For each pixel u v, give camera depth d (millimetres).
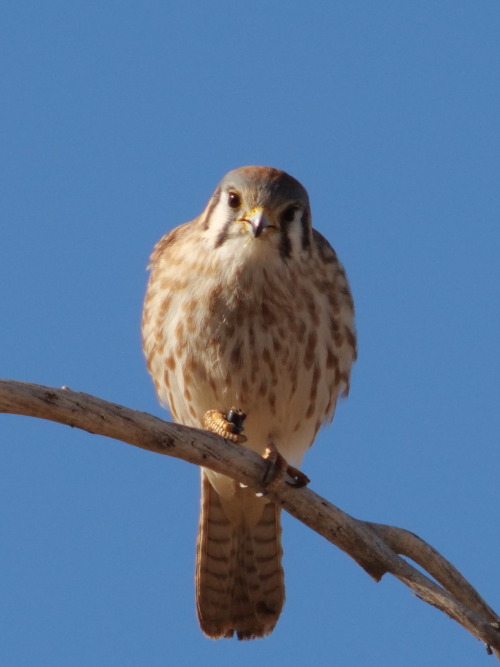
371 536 10648
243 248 12156
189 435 10156
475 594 10812
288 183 12391
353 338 13109
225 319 12250
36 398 9070
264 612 13461
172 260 12812
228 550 13398
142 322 13438
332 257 12859
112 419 9461
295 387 12578
